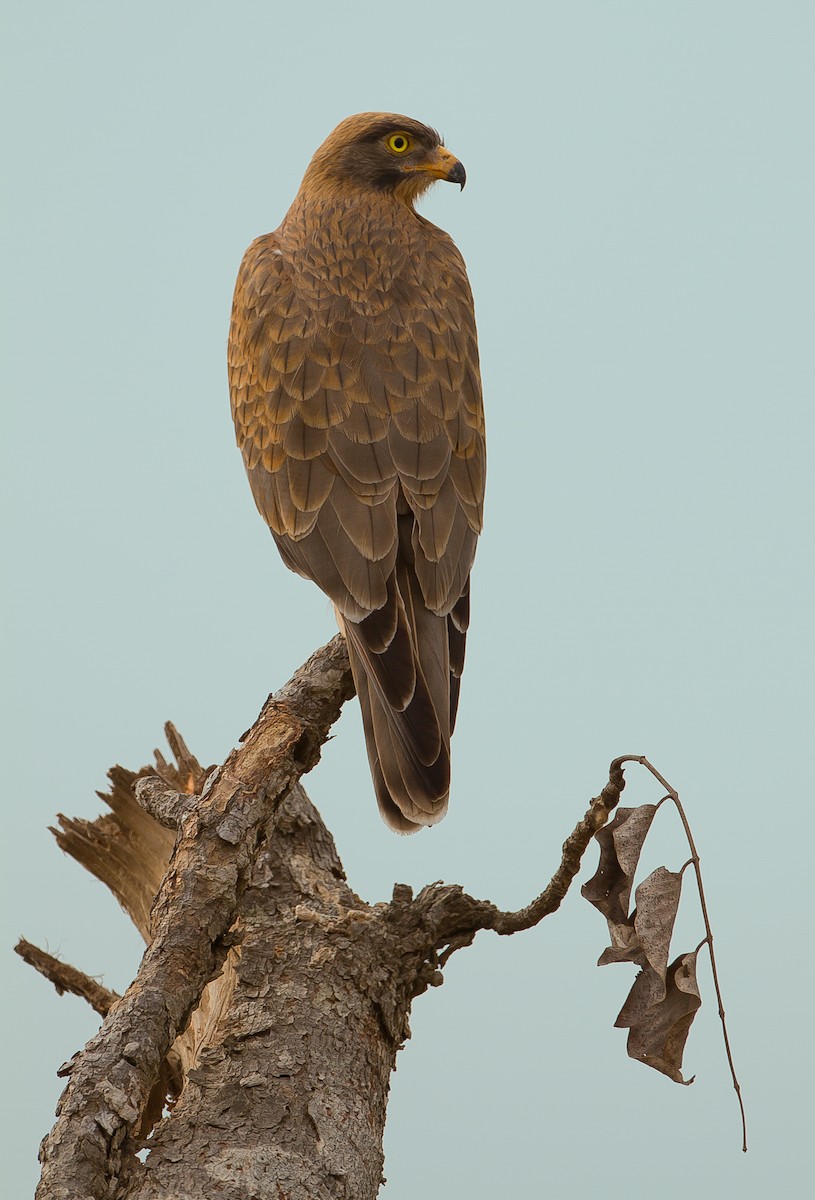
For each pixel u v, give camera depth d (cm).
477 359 1068
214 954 667
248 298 1059
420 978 771
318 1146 654
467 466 973
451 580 922
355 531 915
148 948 665
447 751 845
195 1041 795
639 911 636
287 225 1144
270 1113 666
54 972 919
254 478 993
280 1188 622
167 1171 624
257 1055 701
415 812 818
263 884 818
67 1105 592
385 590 891
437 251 1092
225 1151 639
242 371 1028
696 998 625
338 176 1156
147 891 994
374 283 1034
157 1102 788
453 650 909
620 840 650
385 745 839
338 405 959
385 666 859
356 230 1080
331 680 856
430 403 966
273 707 800
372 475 933
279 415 973
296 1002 732
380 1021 743
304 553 930
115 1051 612
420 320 1011
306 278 1044
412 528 925
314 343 991
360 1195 652
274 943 772
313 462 948
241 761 726
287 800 870
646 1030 635
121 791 984
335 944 758
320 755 823
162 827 974
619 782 675
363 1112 689
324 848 869
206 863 682
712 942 636
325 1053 706
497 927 759
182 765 1004
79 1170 572
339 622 902
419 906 764
